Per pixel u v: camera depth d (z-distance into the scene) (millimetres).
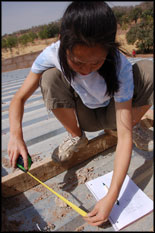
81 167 1495
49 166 1375
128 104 1091
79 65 816
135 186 1274
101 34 707
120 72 1029
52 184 1368
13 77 5102
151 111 1856
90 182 1341
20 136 1098
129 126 1091
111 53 923
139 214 1117
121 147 1073
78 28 694
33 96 3133
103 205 993
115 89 1040
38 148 1765
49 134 1980
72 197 1265
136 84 1258
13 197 1285
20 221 1132
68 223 1120
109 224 1099
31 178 1319
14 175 1258
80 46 731
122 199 1204
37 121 2268
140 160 1512
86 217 1001
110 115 1337
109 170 1451
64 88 1211
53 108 1226
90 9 697
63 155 1355
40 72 1211
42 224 1116
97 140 1549
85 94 1193
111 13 747
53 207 1214
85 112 1354
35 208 1210
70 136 1390
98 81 1111
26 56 7793
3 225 1044
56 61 1100
